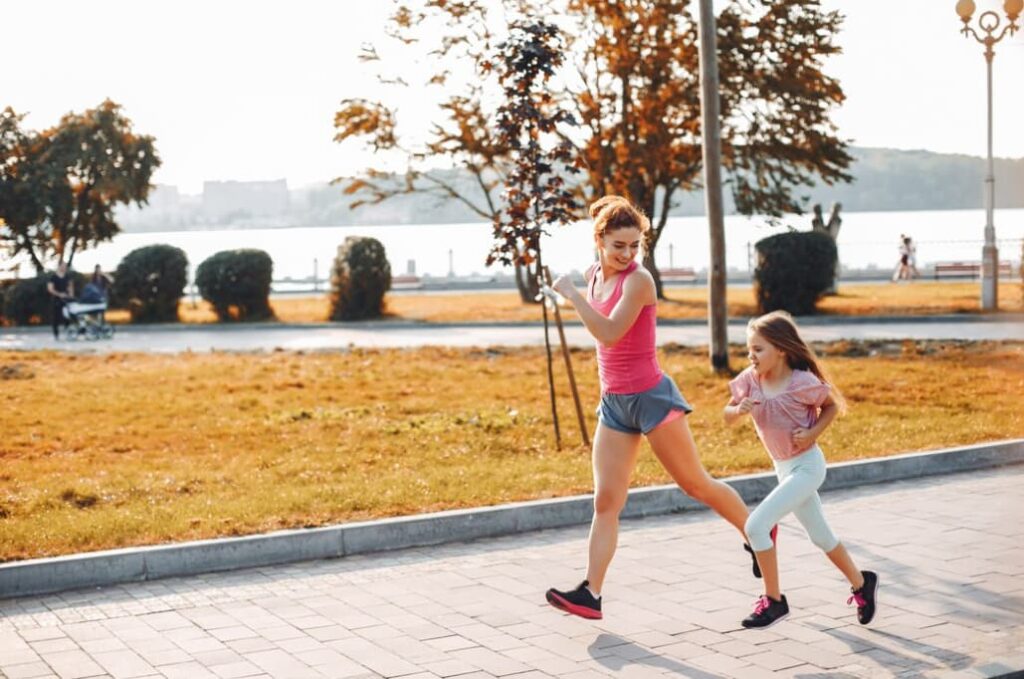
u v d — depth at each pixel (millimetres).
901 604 6473
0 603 6883
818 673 5441
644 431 6105
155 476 10508
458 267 63844
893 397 14945
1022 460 10578
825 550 6133
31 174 41281
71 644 6059
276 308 35812
